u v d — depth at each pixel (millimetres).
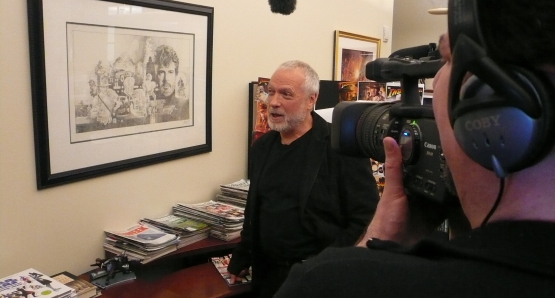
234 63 2479
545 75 349
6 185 1585
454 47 406
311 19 2994
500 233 374
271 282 1949
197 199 2381
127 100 1956
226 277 1979
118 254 1895
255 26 2572
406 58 764
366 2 3584
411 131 627
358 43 3516
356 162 1839
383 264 412
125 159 1976
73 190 1801
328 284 419
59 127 1709
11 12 1544
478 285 355
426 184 593
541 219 364
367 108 874
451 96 418
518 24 345
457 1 403
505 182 386
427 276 383
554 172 362
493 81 366
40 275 1567
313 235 1850
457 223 596
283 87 1896
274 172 1941
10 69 1558
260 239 1957
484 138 384
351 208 1828
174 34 2123
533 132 350
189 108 2258
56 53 1669
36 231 1691
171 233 2010
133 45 1948
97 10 1788
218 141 2453
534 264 340
